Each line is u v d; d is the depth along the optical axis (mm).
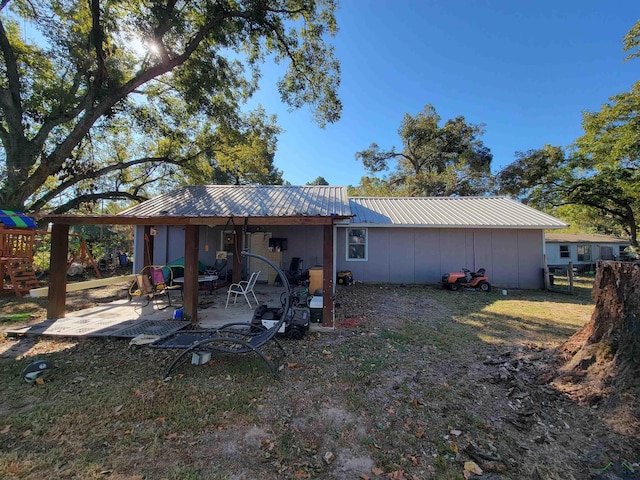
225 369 3844
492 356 4395
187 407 2955
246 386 3402
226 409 2939
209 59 12250
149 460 2246
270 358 4211
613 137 17609
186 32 10859
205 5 10078
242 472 2146
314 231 11836
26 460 2217
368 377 3672
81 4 10477
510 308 7680
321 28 11781
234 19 10656
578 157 20156
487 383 3525
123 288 10836
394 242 11773
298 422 2760
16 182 10945
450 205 13391
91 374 3697
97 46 10070
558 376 3428
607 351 3162
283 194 8562
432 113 29469
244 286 10305
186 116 15203
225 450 2373
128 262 17766
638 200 18688
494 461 2283
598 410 2824
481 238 11461
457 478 2129
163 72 11305
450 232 11594
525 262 11281
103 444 2414
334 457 2322
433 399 3176
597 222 28672
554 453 2381
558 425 2709
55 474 2088
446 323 6199
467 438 2561
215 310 6945
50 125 11633
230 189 9641
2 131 11516
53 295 6117
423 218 11703
